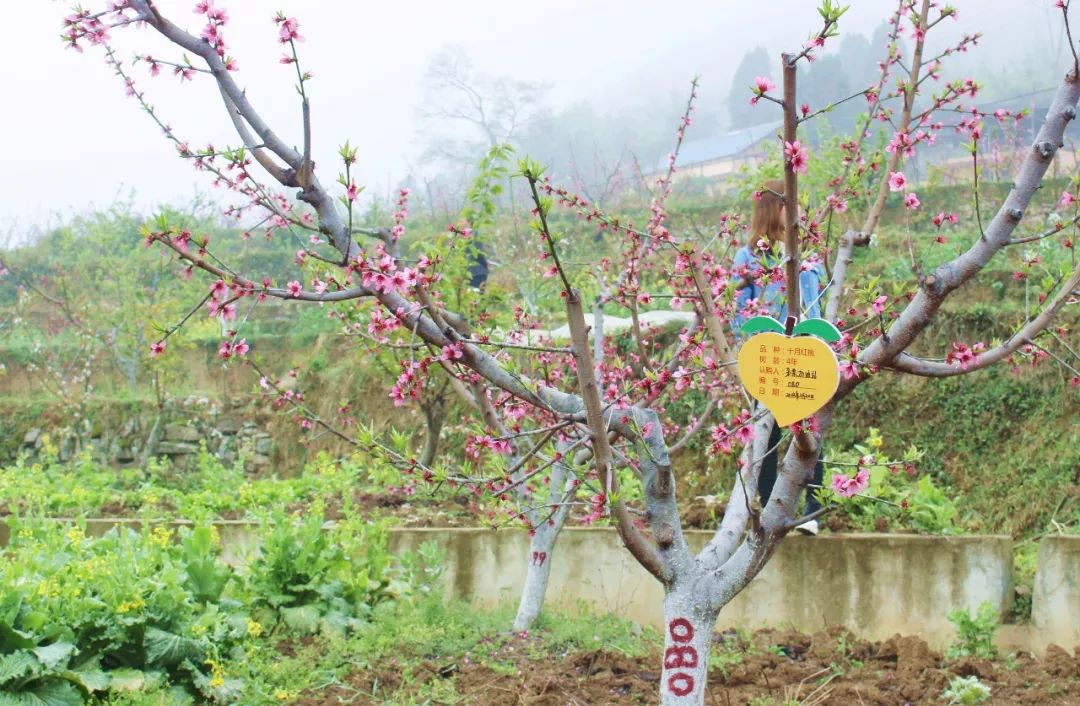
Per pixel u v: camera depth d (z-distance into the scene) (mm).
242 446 14188
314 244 4906
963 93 4328
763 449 4090
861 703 4922
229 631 5637
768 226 5484
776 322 3439
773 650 5746
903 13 4762
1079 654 5449
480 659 5598
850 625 6207
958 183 14383
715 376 5363
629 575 6695
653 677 5312
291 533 6402
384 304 3576
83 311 17469
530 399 3734
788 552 6352
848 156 5004
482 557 6977
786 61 3170
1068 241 4039
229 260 18109
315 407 13500
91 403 15328
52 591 5207
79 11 3572
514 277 13414
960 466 8578
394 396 4012
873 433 6910
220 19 3678
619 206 18141
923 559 6156
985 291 10086
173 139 3967
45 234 25562
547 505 4406
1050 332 3645
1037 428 8453
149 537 6207
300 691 5254
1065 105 3299
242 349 3379
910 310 3432
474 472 9531
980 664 5262
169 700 4969
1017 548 7738
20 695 4727
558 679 5191
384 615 6188
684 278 4836
